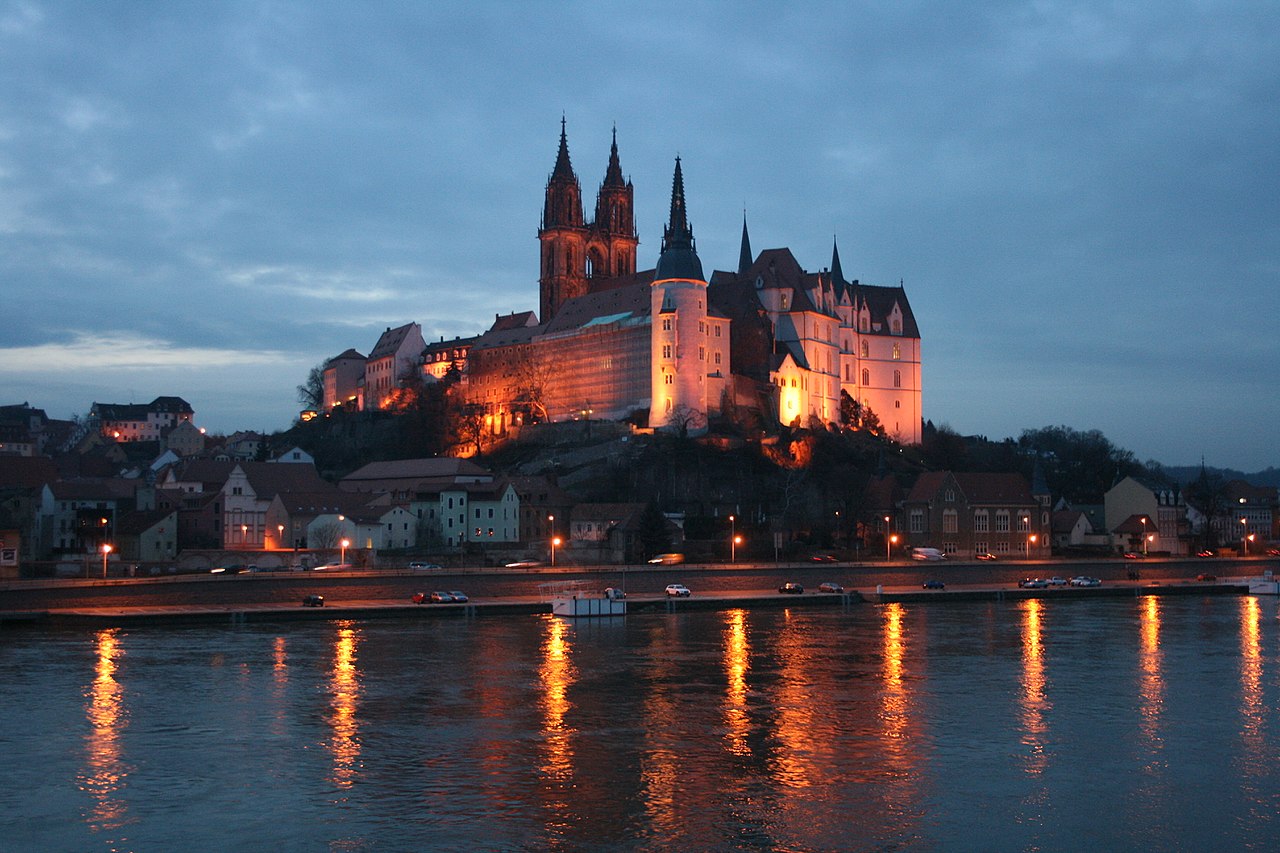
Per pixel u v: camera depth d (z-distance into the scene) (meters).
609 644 149.38
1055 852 73.31
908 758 93.00
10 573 199.25
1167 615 189.12
